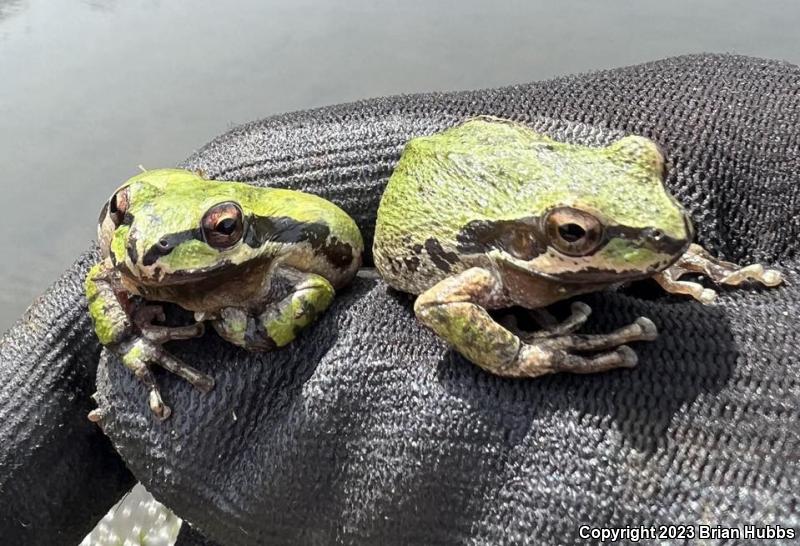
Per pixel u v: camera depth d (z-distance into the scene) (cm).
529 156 7
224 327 8
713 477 6
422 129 11
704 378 7
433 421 7
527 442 7
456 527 7
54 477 10
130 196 8
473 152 8
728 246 9
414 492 7
